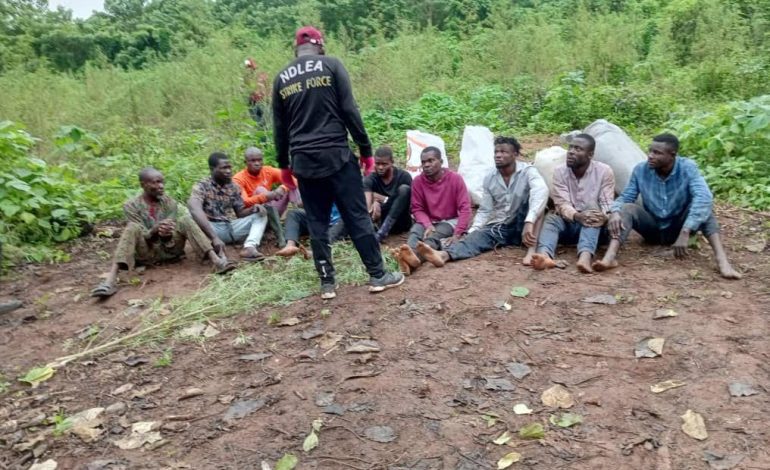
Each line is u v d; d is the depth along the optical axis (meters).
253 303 4.56
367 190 5.75
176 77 12.48
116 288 5.11
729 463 2.74
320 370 3.64
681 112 8.79
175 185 7.30
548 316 4.01
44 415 3.47
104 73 14.02
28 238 6.16
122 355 4.04
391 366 3.60
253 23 19.05
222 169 5.71
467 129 6.67
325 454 2.99
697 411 3.07
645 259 4.78
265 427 3.21
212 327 4.30
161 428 3.27
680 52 11.98
